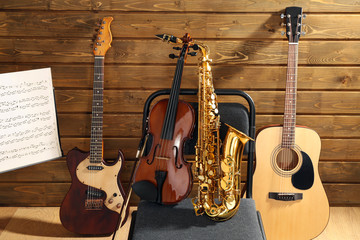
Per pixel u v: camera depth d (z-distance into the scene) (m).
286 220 2.01
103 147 2.29
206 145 1.75
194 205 1.61
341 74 2.16
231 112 1.88
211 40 2.11
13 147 1.94
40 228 2.20
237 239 1.45
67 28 2.08
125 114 2.25
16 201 2.38
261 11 2.05
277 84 2.18
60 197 2.38
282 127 1.98
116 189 2.09
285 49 2.11
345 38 2.10
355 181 2.35
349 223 2.23
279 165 2.02
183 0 2.03
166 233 1.48
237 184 1.64
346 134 2.26
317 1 2.03
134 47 2.12
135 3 2.04
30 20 2.06
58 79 2.18
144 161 1.74
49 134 2.04
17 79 1.88
